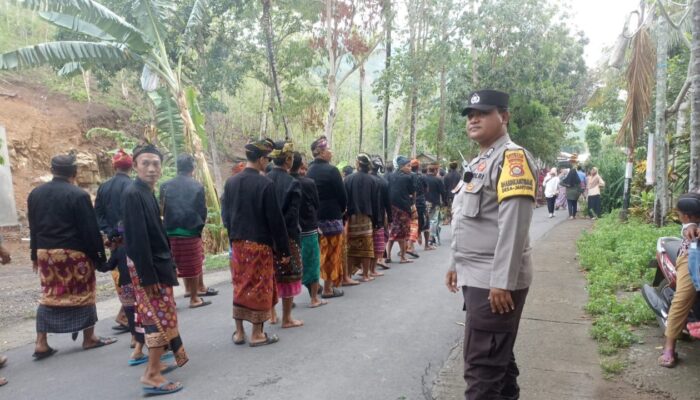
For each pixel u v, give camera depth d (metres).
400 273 8.34
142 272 3.77
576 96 35.41
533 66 24.97
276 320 5.69
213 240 11.88
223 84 18.33
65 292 4.83
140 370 4.45
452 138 24.61
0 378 4.27
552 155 27.88
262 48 19.12
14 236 14.05
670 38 12.26
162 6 11.79
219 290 7.52
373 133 37.88
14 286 8.98
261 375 4.21
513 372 3.20
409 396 3.77
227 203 4.96
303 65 20.19
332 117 19.05
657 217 10.54
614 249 8.93
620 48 10.57
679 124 12.45
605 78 16.45
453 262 3.14
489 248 2.71
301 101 21.09
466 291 2.80
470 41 23.00
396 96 20.77
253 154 4.80
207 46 19.00
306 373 4.23
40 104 20.06
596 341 4.66
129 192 3.81
